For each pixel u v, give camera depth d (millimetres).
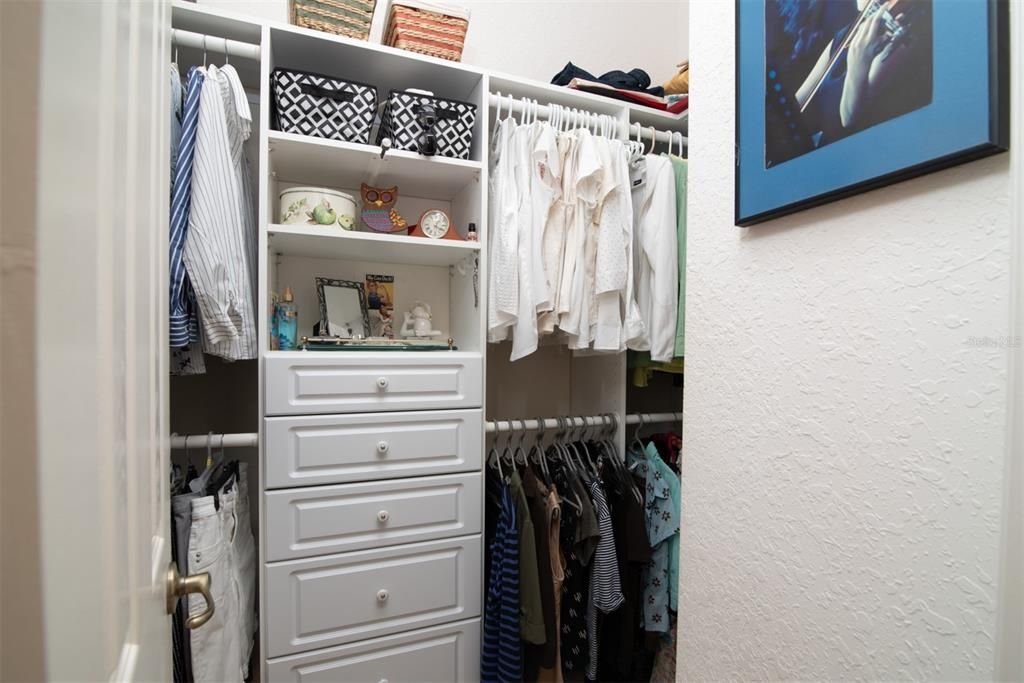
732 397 687
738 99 656
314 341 1227
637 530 1367
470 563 1249
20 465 176
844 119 509
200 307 977
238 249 1049
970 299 414
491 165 1463
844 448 529
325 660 1100
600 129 1571
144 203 387
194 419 1397
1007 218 386
